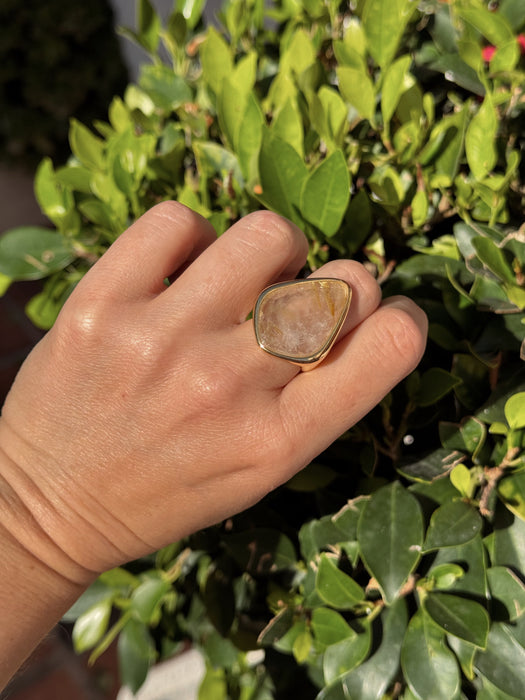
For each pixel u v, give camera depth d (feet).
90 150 0.86
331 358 0.51
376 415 0.67
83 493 0.53
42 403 0.53
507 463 0.60
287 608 0.67
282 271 0.53
